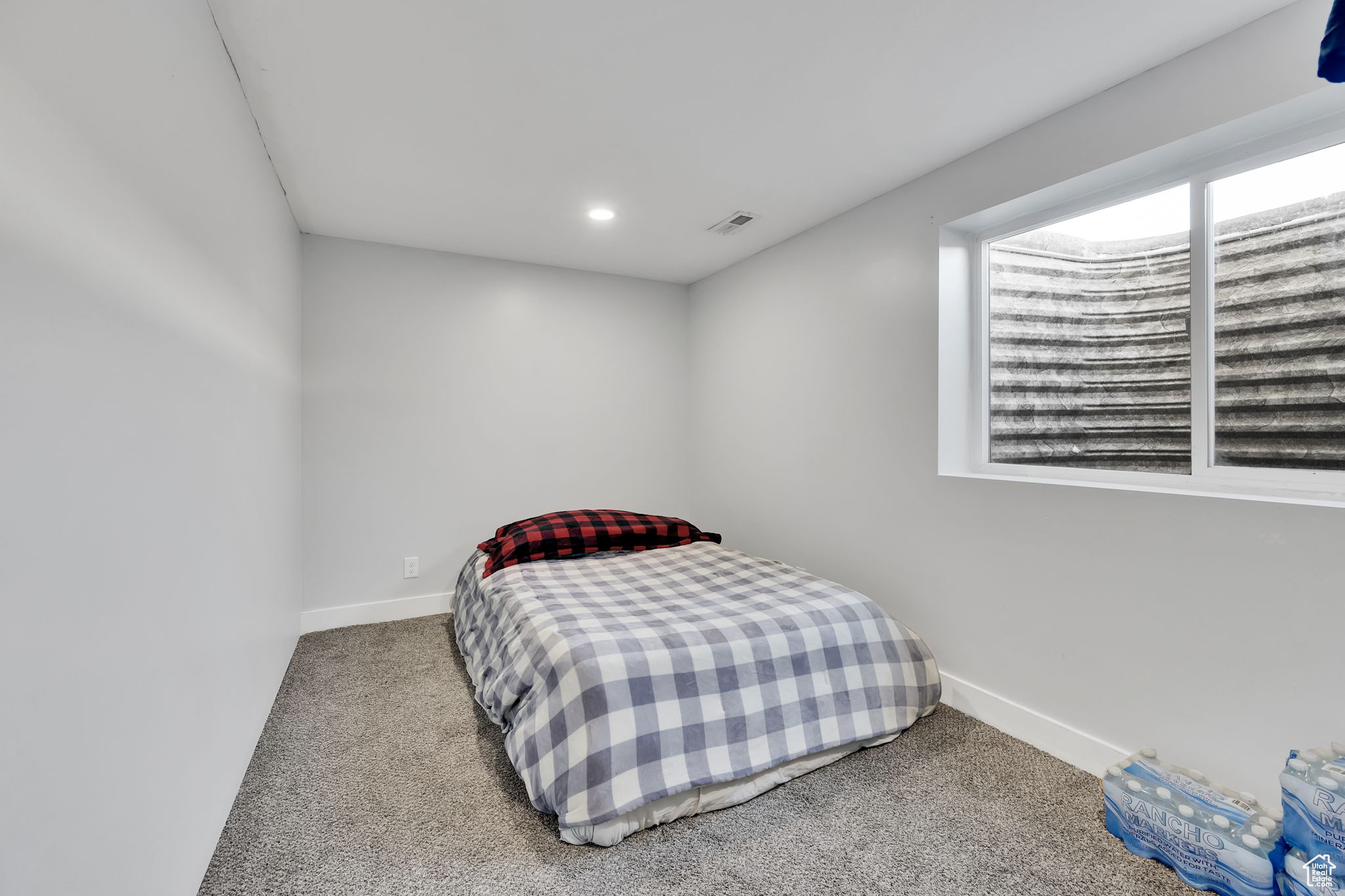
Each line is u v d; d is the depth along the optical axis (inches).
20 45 28.3
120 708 37.5
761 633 76.7
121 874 37.4
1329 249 62.2
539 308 146.9
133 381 40.4
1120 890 55.1
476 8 59.2
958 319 96.8
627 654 69.1
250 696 74.5
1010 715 84.2
